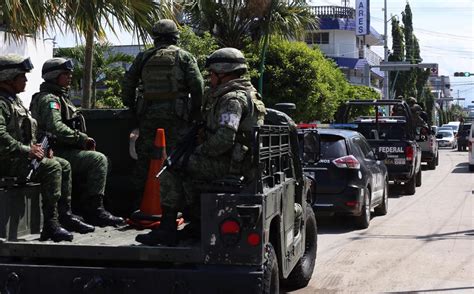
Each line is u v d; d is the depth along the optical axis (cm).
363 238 1609
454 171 3869
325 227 1791
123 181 989
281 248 796
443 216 1995
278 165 850
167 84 913
